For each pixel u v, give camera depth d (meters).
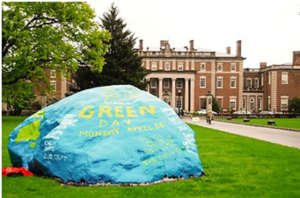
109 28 47.66
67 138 9.31
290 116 58.91
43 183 8.79
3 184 8.70
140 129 9.62
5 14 31.09
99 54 37.56
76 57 35.31
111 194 7.85
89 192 7.99
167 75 82.75
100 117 9.73
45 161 9.37
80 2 35.59
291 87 83.56
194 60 84.31
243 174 10.26
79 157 8.90
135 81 46.00
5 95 40.38
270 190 8.50
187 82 82.94
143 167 8.91
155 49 89.25
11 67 33.53
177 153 9.59
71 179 8.76
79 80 45.78
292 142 19.72
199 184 8.93
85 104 10.21
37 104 62.88
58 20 35.00
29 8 32.69
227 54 89.38
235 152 14.80
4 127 26.00
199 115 68.19
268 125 35.75
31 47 32.75
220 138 21.06
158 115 10.27
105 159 8.80
